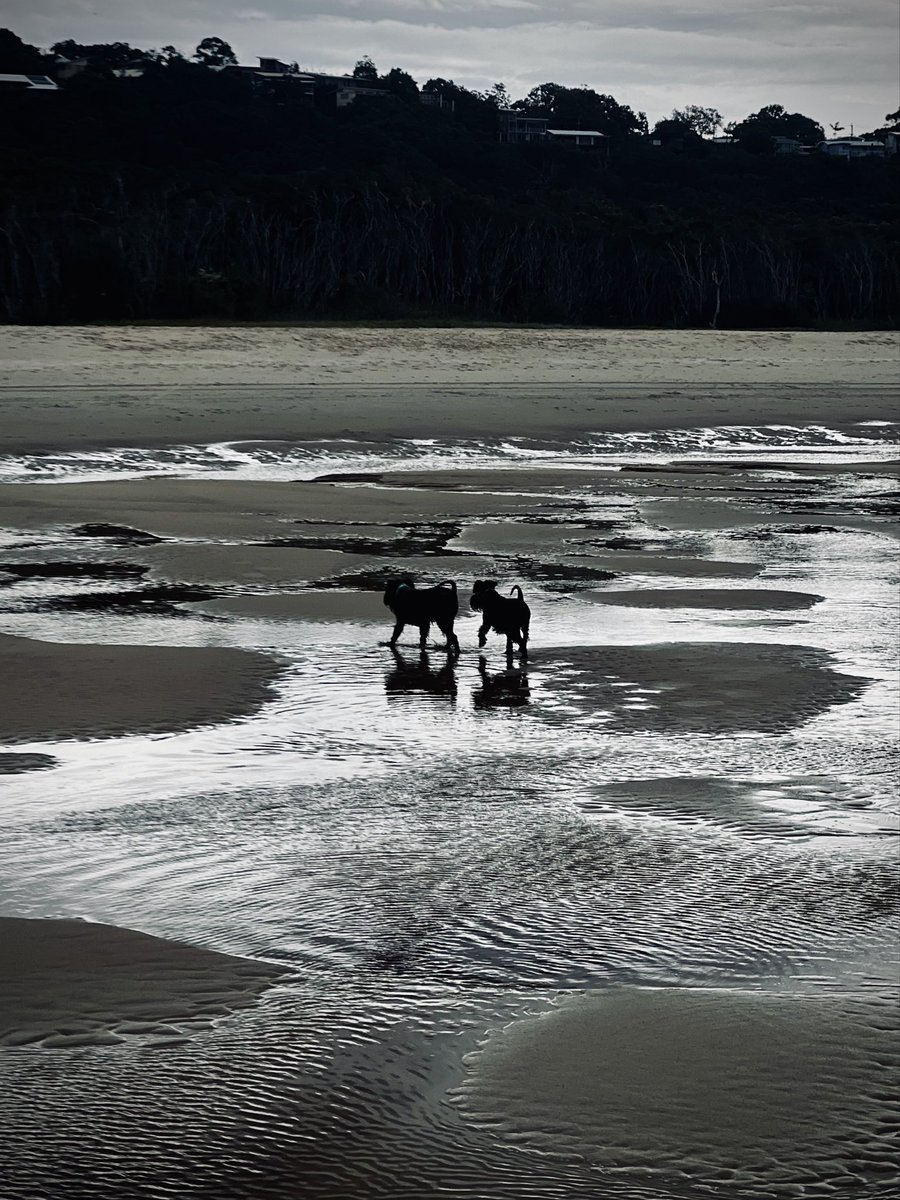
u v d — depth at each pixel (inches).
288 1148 188.5
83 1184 179.9
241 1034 222.2
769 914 281.1
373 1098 202.2
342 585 685.9
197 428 1360.7
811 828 337.4
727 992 242.2
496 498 1042.1
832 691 480.4
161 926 269.7
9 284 3326.8
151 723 426.9
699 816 346.3
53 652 521.0
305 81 7495.1
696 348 2413.9
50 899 283.3
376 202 4180.6
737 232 4217.5
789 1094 203.8
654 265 4146.2
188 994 237.3
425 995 239.1
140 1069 209.8
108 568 718.5
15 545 784.3
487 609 531.5
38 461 1167.0
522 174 5964.6
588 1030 225.1
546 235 4205.2
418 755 399.9
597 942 265.6
